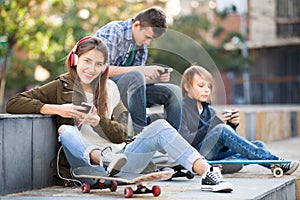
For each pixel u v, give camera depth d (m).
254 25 18.47
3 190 3.09
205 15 16.12
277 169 3.82
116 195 3.08
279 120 8.48
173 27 15.01
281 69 18.69
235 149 3.88
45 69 11.62
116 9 11.34
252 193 3.05
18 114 3.37
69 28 10.76
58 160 3.45
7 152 3.12
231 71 17.25
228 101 19.12
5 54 9.16
